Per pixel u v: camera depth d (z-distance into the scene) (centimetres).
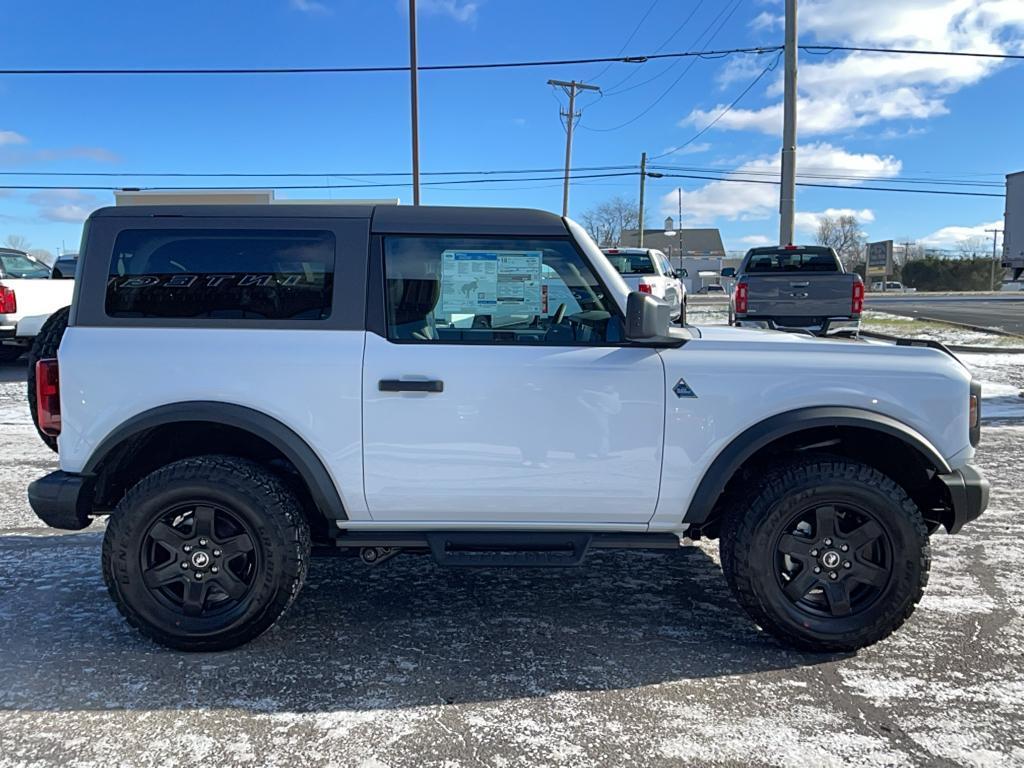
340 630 379
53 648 358
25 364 1384
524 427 346
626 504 353
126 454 364
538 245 356
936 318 2261
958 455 356
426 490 350
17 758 274
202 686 324
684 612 403
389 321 350
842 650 350
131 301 351
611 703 312
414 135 2155
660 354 350
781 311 1085
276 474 370
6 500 602
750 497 352
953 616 391
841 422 344
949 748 280
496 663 346
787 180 1780
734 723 297
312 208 357
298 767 270
